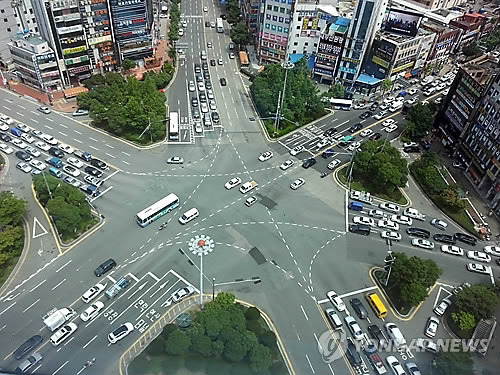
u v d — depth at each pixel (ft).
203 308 277.85
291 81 469.98
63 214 314.35
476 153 407.23
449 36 590.96
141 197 366.02
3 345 257.75
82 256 313.32
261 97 471.62
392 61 520.42
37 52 462.60
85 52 496.23
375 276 314.35
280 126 462.19
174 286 297.12
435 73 596.29
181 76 546.67
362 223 355.97
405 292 281.33
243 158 418.92
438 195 388.37
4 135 420.77
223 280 303.07
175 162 404.16
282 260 320.91
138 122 418.51
